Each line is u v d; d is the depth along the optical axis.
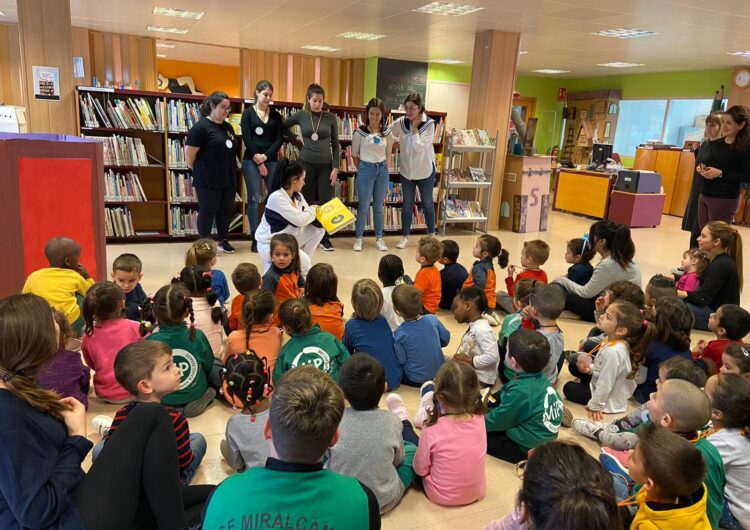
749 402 1.89
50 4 5.14
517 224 7.84
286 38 9.48
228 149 5.41
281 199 4.05
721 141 4.49
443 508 2.02
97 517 1.23
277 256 3.37
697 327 4.09
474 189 7.88
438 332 2.99
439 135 7.23
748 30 6.70
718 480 1.79
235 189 5.68
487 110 7.59
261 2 6.60
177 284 2.54
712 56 9.14
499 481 2.21
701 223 4.77
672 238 8.05
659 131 12.49
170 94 5.81
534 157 7.73
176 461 1.40
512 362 2.32
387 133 6.10
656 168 11.02
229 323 3.09
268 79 11.56
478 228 7.84
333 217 4.30
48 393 1.28
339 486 1.13
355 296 2.78
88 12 7.63
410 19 7.16
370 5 6.44
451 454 1.98
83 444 1.31
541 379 2.29
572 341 3.80
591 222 9.24
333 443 1.20
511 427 2.30
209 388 2.69
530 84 14.53
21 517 1.17
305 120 5.80
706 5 5.60
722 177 4.50
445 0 5.93
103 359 2.53
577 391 2.91
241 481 1.12
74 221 3.53
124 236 5.95
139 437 1.34
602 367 2.69
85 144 3.49
